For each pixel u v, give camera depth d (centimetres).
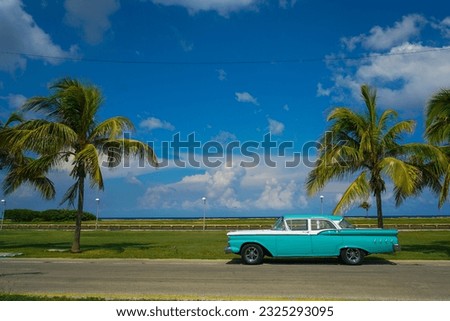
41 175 2119
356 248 1551
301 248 1562
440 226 5034
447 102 1784
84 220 8625
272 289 1038
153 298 897
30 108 1886
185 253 1903
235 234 1598
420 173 1972
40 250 2048
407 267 1495
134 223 7275
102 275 1290
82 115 1936
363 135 1884
